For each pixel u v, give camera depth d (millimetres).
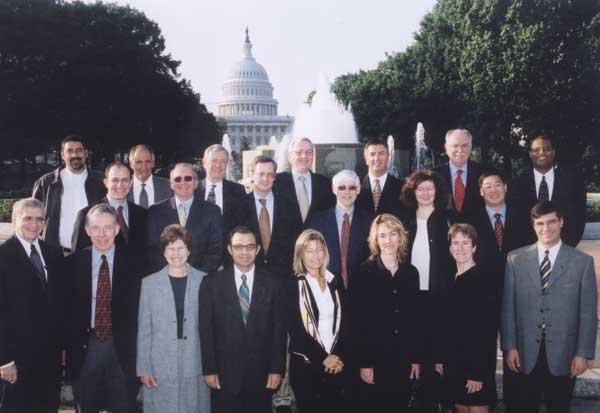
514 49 35156
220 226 6957
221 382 5719
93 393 5777
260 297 5812
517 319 5945
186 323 5770
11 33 41750
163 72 51281
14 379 5664
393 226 5867
